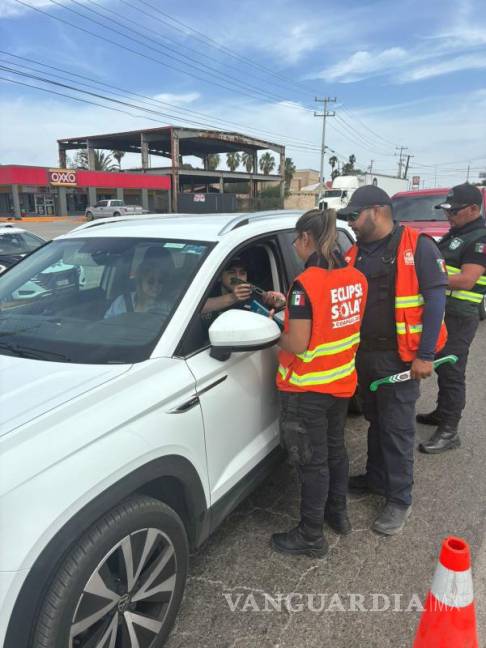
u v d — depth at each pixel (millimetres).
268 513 3104
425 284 2682
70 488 1592
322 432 2521
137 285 2465
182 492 2164
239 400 2441
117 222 3258
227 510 2439
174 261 2512
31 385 1886
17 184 43156
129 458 1772
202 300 2344
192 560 2691
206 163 67625
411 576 2586
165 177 51500
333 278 2369
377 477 3262
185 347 2203
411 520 3047
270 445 2766
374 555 2742
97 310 2434
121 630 1850
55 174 45031
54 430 1652
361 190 2775
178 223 2943
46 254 2984
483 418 4484
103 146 60156
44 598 1546
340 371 2463
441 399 3846
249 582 2535
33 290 2697
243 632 2242
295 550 2697
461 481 3477
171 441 1962
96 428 1727
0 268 8109
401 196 10758
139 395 1911
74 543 1627
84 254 2754
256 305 2830
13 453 1540
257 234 2850
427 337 2697
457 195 3594
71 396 1790
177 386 2037
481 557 2715
